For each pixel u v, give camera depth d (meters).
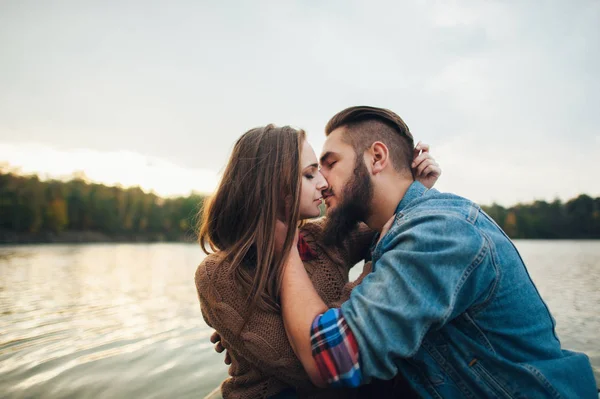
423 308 1.15
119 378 2.84
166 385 2.69
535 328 1.30
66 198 83.44
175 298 7.37
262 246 1.52
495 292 1.26
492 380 1.24
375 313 1.19
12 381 2.81
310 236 1.83
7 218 73.00
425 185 1.78
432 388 1.31
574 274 12.07
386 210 1.70
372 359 1.18
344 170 1.70
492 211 84.62
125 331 4.46
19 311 6.01
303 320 1.30
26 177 79.88
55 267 16.38
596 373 2.86
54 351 3.61
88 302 6.91
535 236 80.81
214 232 1.72
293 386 1.58
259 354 1.44
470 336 1.30
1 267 16.25
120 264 18.59
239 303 1.50
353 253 2.02
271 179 1.55
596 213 80.56
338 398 1.62
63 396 2.51
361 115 1.72
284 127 1.68
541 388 1.20
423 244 1.24
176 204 96.00
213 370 3.00
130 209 91.69
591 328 4.57
